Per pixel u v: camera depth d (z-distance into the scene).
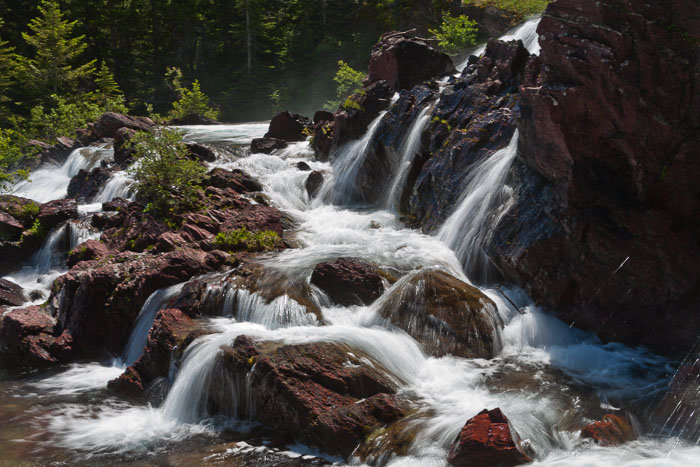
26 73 40.88
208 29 57.34
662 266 9.32
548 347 9.60
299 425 7.54
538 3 35.72
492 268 11.11
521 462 6.32
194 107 38.62
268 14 57.03
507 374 8.62
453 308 9.43
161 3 54.81
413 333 9.30
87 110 33.44
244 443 7.58
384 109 17.38
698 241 9.33
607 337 9.72
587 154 9.70
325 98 49.81
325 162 19.38
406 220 14.12
